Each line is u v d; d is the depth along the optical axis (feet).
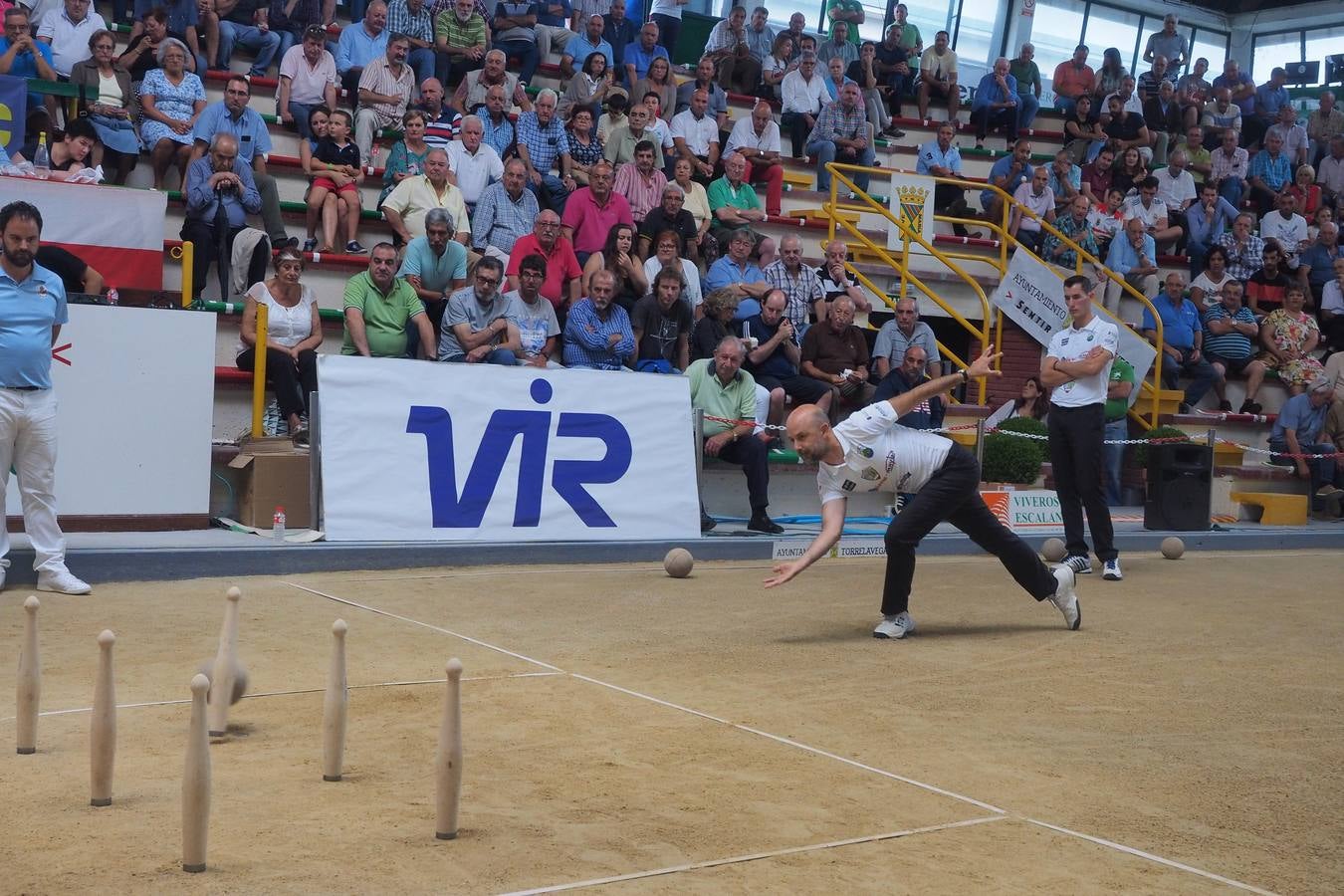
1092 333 31.58
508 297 35.65
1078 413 32.04
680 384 34.58
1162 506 40.55
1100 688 19.81
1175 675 21.03
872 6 80.12
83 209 33.27
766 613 25.41
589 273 39.01
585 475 32.89
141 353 29.27
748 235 42.24
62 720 15.66
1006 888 11.23
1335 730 17.74
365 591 26.05
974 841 12.49
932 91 67.92
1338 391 48.88
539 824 12.38
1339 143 69.21
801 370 39.55
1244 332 53.57
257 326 32.30
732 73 61.46
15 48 40.11
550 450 32.48
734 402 35.32
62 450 28.55
